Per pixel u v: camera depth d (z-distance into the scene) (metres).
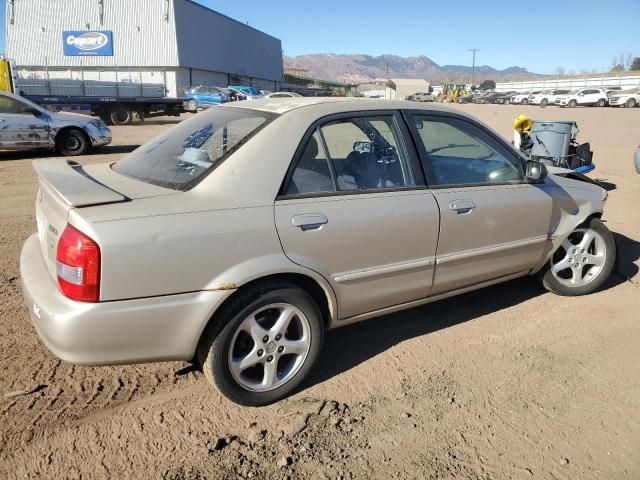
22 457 2.64
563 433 2.96
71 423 2.89
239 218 2.81
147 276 2.62
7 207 7.41
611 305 4.56
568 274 4.79
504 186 3.94
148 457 2.68
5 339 3.70
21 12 50.38
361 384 3.35
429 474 2.63
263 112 3.29
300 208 3.00
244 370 3.04
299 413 3.05
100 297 2.56
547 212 4.16
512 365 3.60
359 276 3.24
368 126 3.42
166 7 49.75
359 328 4.08
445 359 3.66
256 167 2.95
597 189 4.61
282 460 2.68
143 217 2.63
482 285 4.02
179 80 51.66
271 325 3.10
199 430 2.88
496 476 2.64
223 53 59.97
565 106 48.09
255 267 2.83
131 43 50.78
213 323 2.84
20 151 13.66
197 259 2.71
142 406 3.07
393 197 3.36
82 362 2.63
